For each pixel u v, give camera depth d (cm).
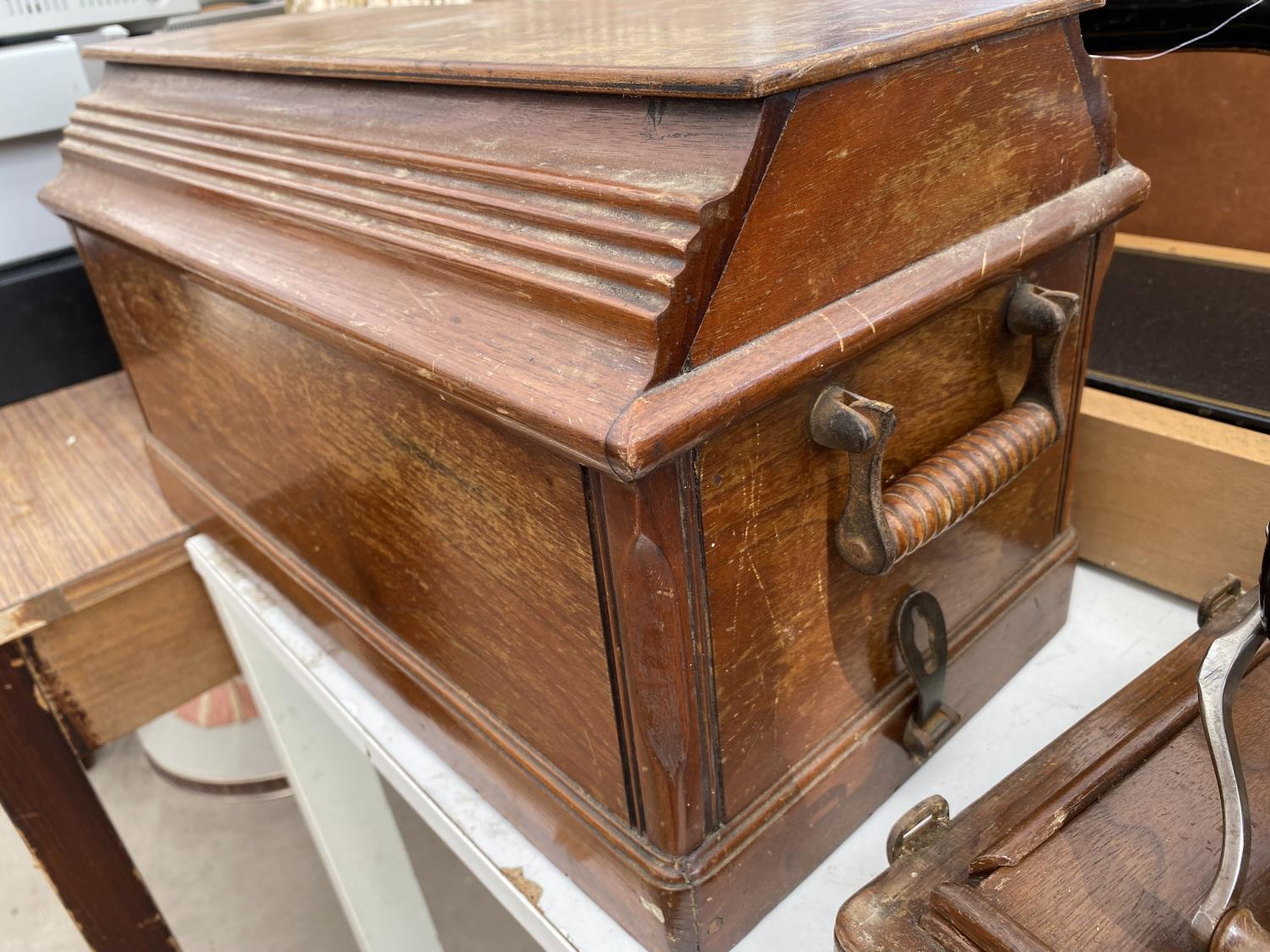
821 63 36
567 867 57
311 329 52
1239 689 48
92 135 79
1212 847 41
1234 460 64
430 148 47
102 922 111
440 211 45
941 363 51
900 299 43
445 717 63
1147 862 40
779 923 53
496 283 42
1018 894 39
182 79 71
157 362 84
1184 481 68
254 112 61
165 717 180
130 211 71
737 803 50
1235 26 63
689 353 37
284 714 103
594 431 35
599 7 65
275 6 123
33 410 125
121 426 118
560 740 53
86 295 127
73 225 84
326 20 82
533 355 39
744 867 50
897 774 59
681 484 39
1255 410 65
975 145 46
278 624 84
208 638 106
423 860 161
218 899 162
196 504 93
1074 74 51
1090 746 47
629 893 51
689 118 37
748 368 38
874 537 46
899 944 40
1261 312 76
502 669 55
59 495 106
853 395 44
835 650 52
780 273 39
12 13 107
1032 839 41
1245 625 38
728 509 42
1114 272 85
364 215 49
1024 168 50
